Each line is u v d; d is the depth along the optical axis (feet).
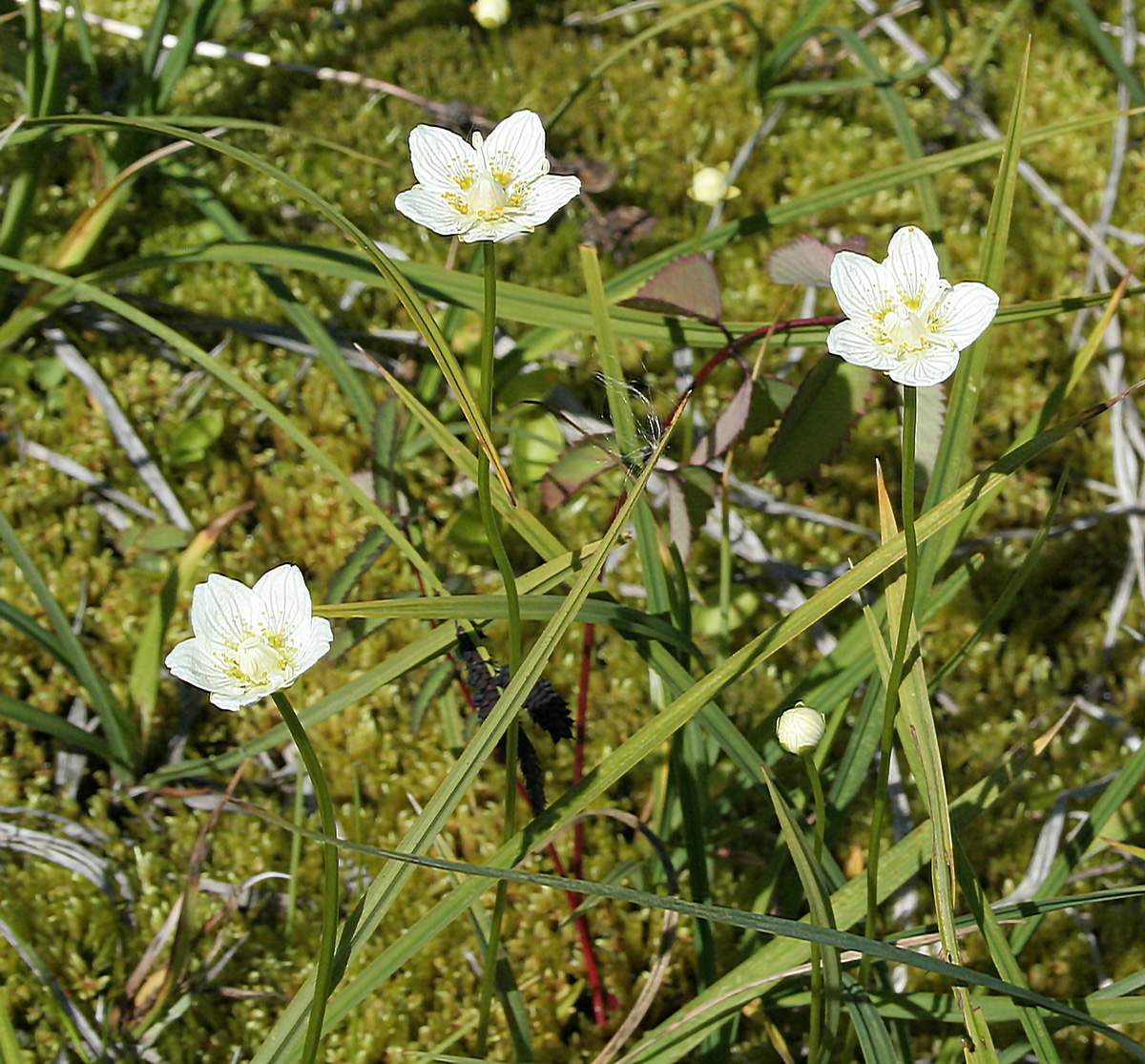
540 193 2.08
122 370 2.90
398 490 2.49
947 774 2.57
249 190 3.19
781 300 3.12
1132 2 3.51
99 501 2.75
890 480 2.92
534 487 2.70
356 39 3.60
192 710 2.55
